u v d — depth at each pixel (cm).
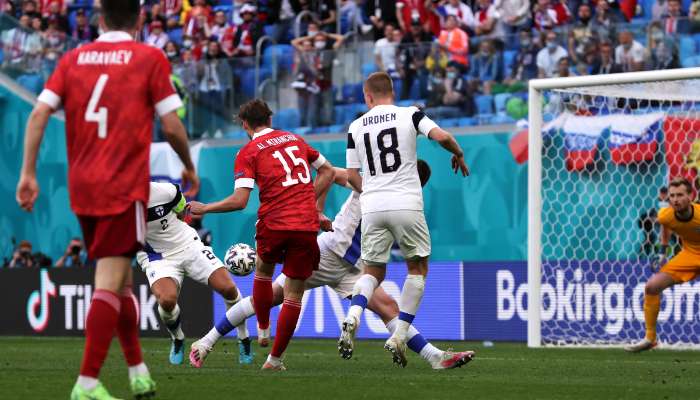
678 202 3167
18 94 5775
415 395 1727
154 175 5381
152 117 1538
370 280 2291
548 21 5344
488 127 4947
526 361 2798
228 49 5941
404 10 5544
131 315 1589
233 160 5291
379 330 3994
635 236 4347
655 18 5144
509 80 4941
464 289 3953
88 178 1492
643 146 4312
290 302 2262
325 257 2697
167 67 1537
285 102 5275
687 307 3628
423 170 2550
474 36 5444
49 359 2822
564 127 4491
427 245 2297
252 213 5253
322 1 5856
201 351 2469
